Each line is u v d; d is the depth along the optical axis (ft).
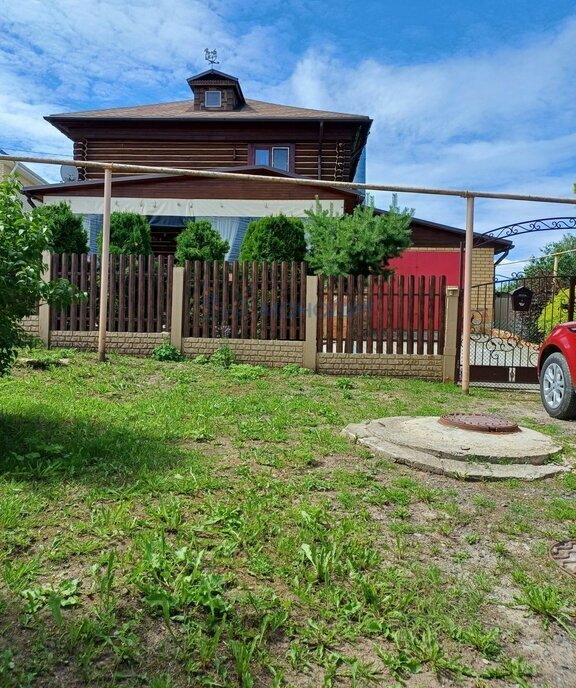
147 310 30.40
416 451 14.44
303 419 18.25
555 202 26.81
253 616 7.13
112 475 11.65
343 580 8.20
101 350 27.17
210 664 6.27
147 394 21.25
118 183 49.21
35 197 49.70
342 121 60.90
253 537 9.12
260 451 14.17
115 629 6.63
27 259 13.32
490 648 6.89
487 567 8.95
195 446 14.48
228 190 49.44
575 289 29.76
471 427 16.37
